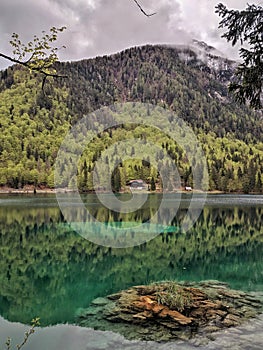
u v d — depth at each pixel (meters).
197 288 10.04
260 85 5.52
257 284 10.77
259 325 7.11
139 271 13.37
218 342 6.38
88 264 14.89
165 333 6.81
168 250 17.73
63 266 14.59
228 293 9.43
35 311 8.95
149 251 17.53
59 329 7.41
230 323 7.20
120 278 12.30
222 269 13.48
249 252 17.33
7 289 11.33
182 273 12.79
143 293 9.49
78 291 10.79
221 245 19.16
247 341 6.41
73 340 6.75
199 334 6.74
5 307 9.35
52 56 3.96
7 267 14.44
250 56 5.43
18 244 19.20
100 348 6.34
